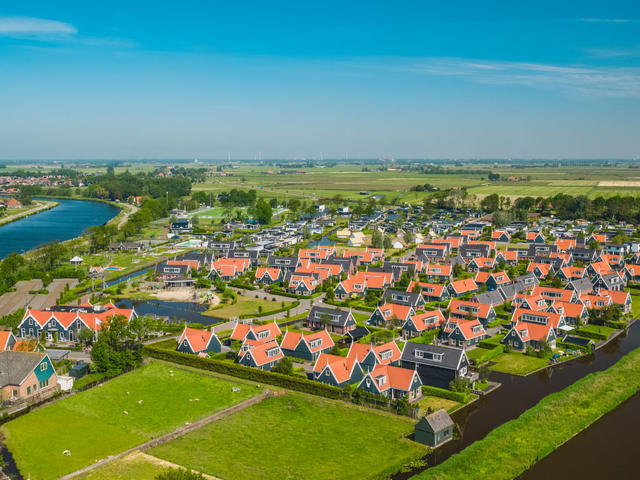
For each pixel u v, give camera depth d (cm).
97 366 11412
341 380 10775
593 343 13462
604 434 9250
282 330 14575
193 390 10788
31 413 9731
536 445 8669
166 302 17850
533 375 11806
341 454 8388
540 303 16125
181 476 6919
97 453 8350
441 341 13938
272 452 8425
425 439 8712
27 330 14100
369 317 15675
